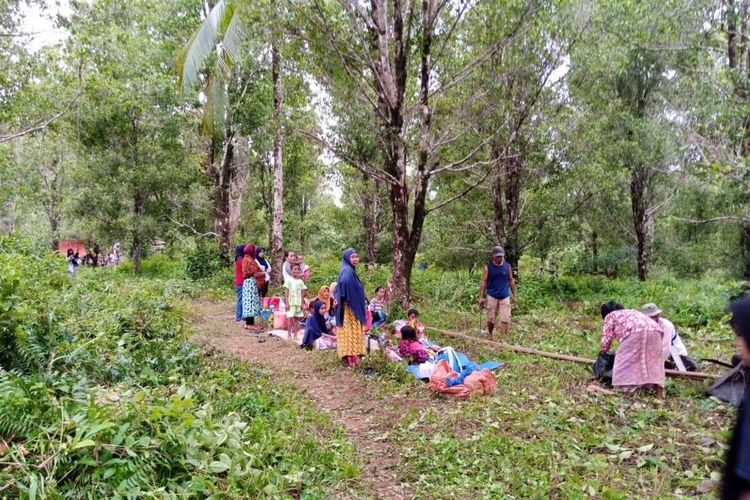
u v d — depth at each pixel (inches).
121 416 143.6
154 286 572.7
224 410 196.2
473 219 684.1
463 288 601.3
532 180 592.7
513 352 353.1
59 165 1008.2
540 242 675.4
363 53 407.2
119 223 750.5
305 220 1063.6
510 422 215.6
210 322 436.1
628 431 206.8
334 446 187.6
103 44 684.1
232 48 516.4
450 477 168.4
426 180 436.1
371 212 981.8
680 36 498.3
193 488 131.3
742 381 239.9
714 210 579.8
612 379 265.7
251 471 146.6
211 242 797.9
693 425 213.5
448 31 433.1
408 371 288.5
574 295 660.1
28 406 138.1
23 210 1093.1
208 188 788.6
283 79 502.3
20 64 525.7
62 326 216.8
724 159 401.4
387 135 420.5
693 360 310.5
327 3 400.2
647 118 619.8
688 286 632.4
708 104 486.9
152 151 733.9
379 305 428.5
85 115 684.1
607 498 151.6
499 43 402.3
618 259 840.3
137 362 230.4
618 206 831.1
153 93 697.6
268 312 447.2
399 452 189.3
